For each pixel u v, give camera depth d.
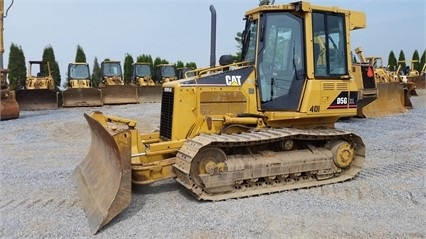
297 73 6.07
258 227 4.35
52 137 10.59
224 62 6.34
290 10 5.97
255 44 6.09
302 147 6.14
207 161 5.25
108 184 4.82
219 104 5.91
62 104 19.59
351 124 12.67
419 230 4.27
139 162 5.41
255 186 5.60
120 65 23.42
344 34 6.41
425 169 7.02
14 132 11.33
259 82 6.05
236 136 5.48
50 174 6.73
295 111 6.05
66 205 5.17
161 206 5.06
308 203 5.15
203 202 5.20
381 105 15.34
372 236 4.12
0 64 14.11
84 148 9.11
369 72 12.73
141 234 4.20
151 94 22.27
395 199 5.36
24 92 18.08
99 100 20.00
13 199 5.42
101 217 4.38
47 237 4.15
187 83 5.79
